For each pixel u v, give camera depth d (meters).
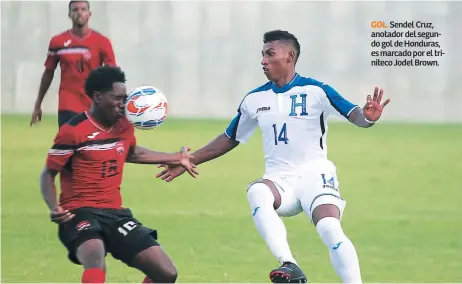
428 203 39.78
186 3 67.12
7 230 33.72
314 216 21.81
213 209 38.22
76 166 20.41
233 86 66.69
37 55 65.12
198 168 48.56
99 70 20.44
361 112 22.16
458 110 65.19
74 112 32.44
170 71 66.69
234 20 67.12
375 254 30.59
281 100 23.09
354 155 51.50
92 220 20.11
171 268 19.95
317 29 66.25
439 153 52.34
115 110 20.34
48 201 20.08
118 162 20.72
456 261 29.47
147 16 67.00
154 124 21.14
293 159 22.98
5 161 47.88
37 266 28.14
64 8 65.50
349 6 66.31
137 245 20.03
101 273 18.91
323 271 28.03
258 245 31.62
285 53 23.08
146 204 39.09
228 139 24.56
